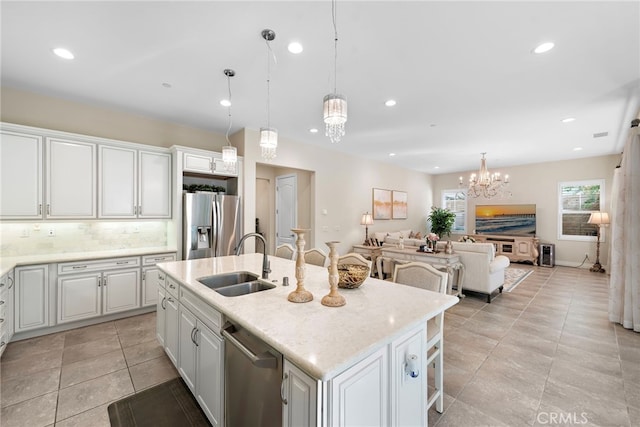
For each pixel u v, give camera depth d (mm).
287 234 6133
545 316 3547
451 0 1752
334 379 981
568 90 2998
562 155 6328
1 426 1719
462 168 8180
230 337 1370
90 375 2250
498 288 4555
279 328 1229
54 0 1754
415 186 8500
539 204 7246
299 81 2846
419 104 3398
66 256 3164
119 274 3338
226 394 1505
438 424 1734
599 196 6418
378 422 1185
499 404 1915
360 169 6551
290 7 1819
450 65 2523
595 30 2018
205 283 2127
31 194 2943
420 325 1453
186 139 4266
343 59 2438
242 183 4344
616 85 2875
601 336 2959
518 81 2811
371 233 6844
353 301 1609
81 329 3090
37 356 2521
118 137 3670
